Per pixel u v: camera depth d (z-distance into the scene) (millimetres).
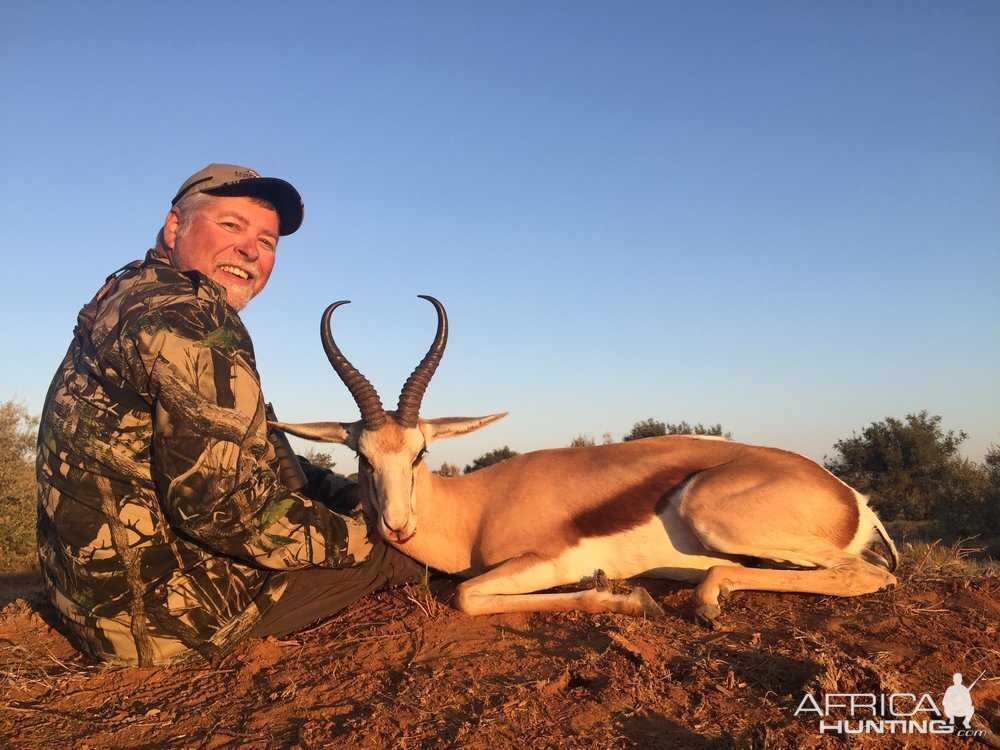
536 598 1339
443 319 1560
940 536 4609
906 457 7539
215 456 1112
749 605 1343
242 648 1238
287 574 1288
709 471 1440
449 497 1563
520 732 917
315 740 928
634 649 1105
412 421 1494
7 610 1513
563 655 1135
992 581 1431
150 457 1147
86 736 989
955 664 1085
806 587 1322
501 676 1073
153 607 1166
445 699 1015
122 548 1137
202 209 1371
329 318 1540
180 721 1019
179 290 1181
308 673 1137
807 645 1138
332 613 1405
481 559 1524
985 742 911
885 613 1261
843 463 7941
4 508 3621
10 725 1022
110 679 1159
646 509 1455
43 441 1190
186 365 1111
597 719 939
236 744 941
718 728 915
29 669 1207
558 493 1501
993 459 4980
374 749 900
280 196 1425
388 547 1475
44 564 1215
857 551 1437
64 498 1136
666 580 1492
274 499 1197
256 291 1470
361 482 1511
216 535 1124
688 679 1032
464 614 1346
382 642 1238
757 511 1354
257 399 1192
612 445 1602
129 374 1117
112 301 1184
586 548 1462
